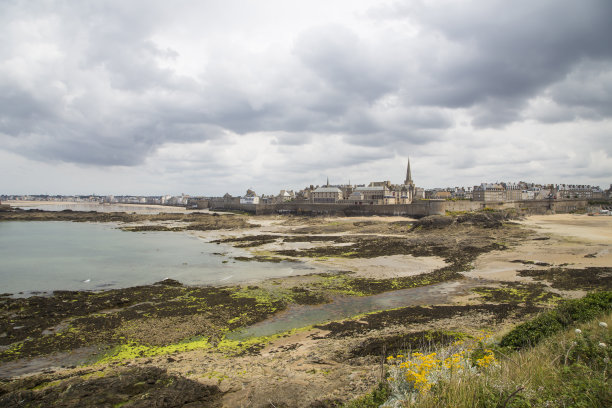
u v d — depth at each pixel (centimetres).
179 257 5356
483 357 1008
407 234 7800
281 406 1042
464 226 7944
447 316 2391
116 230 9806
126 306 2909
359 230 8794
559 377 743
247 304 2919
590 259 4334
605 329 1042
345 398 1021
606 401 612
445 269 4234
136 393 1179
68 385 1241
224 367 1575
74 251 5947
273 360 1672
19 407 1117
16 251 5912
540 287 3231
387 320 2364
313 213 15338
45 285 3669
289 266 4606
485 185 18275
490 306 2611
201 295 3203
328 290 3372
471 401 673
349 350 1697
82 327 2411
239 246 6525
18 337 2252
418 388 808
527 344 1128
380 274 4056
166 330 2355
